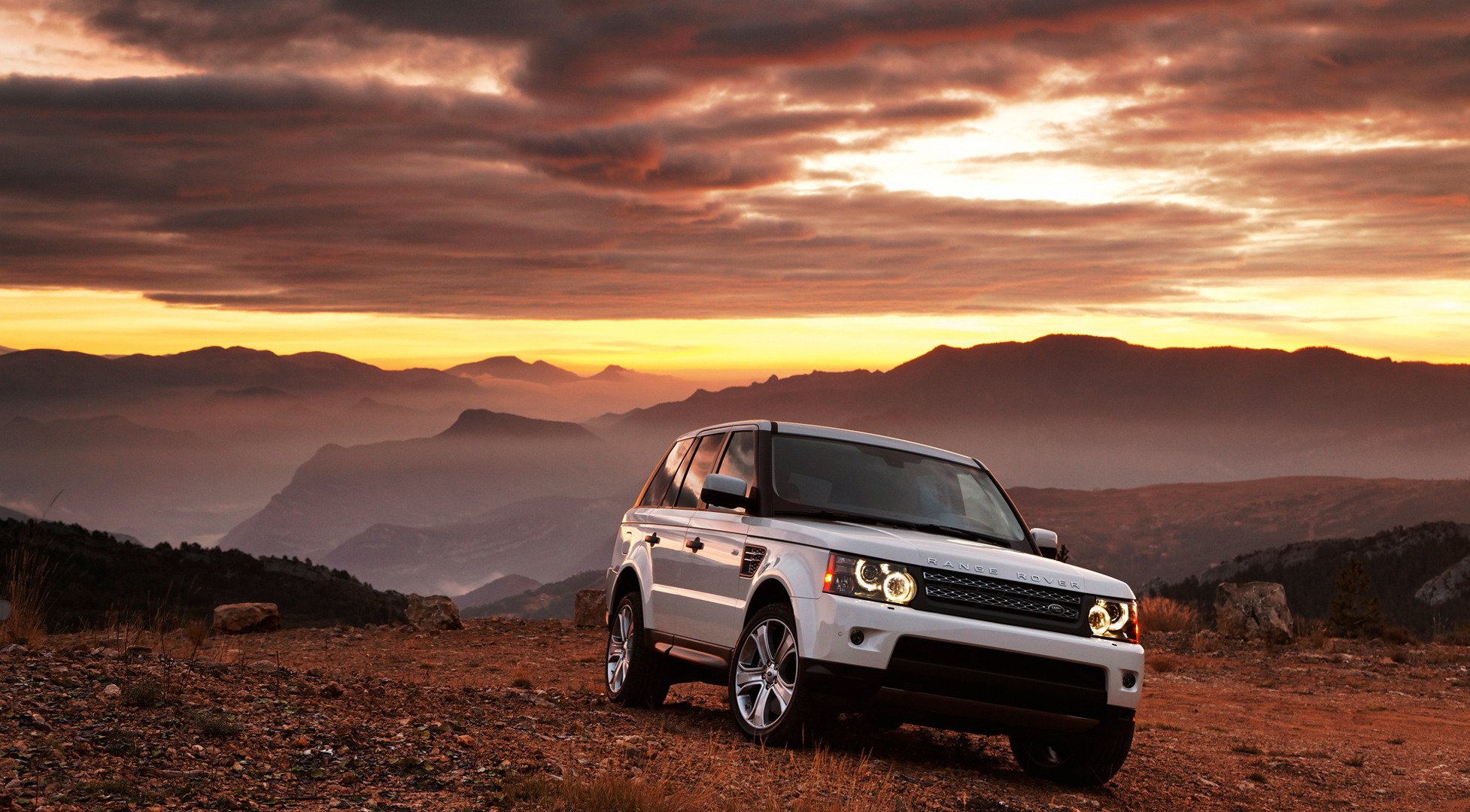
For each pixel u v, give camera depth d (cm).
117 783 439
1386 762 929
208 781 464
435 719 638
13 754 460
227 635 1797
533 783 499
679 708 884
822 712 638
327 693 666
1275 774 838
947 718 623
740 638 703
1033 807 596
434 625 1875
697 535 802
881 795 558
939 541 686
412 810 455
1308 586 13288
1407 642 2116
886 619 611
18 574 973
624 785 488
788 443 781
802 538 668
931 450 834
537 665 1405
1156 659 1681
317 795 468
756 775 582
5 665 612
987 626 618
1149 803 676
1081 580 656
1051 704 627
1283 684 1517
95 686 588
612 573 952
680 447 934
